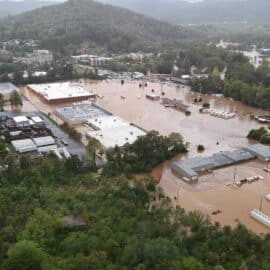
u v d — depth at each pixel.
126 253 69.25
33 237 74.81
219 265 67.88
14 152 125.69
